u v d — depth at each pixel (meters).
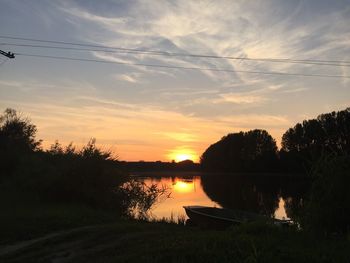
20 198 24.64
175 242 10.76
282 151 111.06
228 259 8.82
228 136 132.12
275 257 8.55
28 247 13.09
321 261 8.34
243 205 38.34
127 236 13.29
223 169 131.25
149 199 26.30
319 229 10.92
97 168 25.86
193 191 59.12
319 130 88.06
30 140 41.28
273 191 57.59
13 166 30.95
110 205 25.28
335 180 11.00
